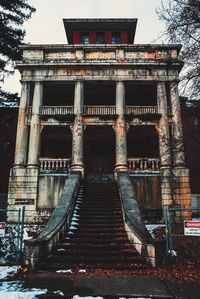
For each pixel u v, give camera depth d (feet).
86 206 54.29
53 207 69.72
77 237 41.57
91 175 88.99
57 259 33.94
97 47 82.53
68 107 79.20
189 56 35.12
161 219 67.82
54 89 87.45
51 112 78.84
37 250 31.94
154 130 84.94
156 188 70.85
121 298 22.17
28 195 70.38
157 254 33.63
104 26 101.35
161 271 31.27
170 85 80.12
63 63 80.23
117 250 37.14
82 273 29.91
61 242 39.27
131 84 82.28
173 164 73.51
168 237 37.06
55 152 93.45
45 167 74.59
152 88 85.92
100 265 32.71
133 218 42.50
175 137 70.90
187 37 35.01
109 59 80.69
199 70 34.78
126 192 54.65
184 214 67.77
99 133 89.40
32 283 25.99
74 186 57.41
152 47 81.82
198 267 33.35
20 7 86.79
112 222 47.39
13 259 37.04
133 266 32.42
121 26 101.35
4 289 24.07
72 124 77.20
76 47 82.53
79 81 80.07
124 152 74.18
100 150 94.17
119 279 27.40
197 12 34.09
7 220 68.74
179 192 69.62
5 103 112.57
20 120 77.20
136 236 37.04
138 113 78.07
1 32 84.84
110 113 78.59
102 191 62.69
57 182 71.77
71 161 74.84
